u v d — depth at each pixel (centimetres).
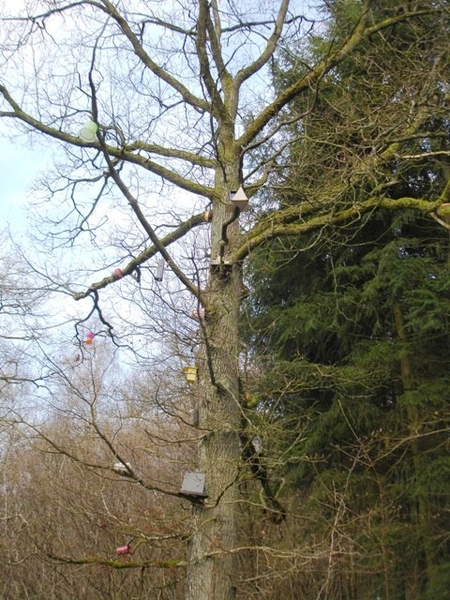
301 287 993
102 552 990
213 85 650
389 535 788
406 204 684
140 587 812
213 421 588
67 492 1042
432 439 826
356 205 687
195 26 696
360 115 841
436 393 816
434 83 712
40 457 1224
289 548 767
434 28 790
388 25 732
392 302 850
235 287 635
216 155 615
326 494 822
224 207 654
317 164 742
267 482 655
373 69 848
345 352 938
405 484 830
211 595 535
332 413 861
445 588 754
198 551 554
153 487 547
